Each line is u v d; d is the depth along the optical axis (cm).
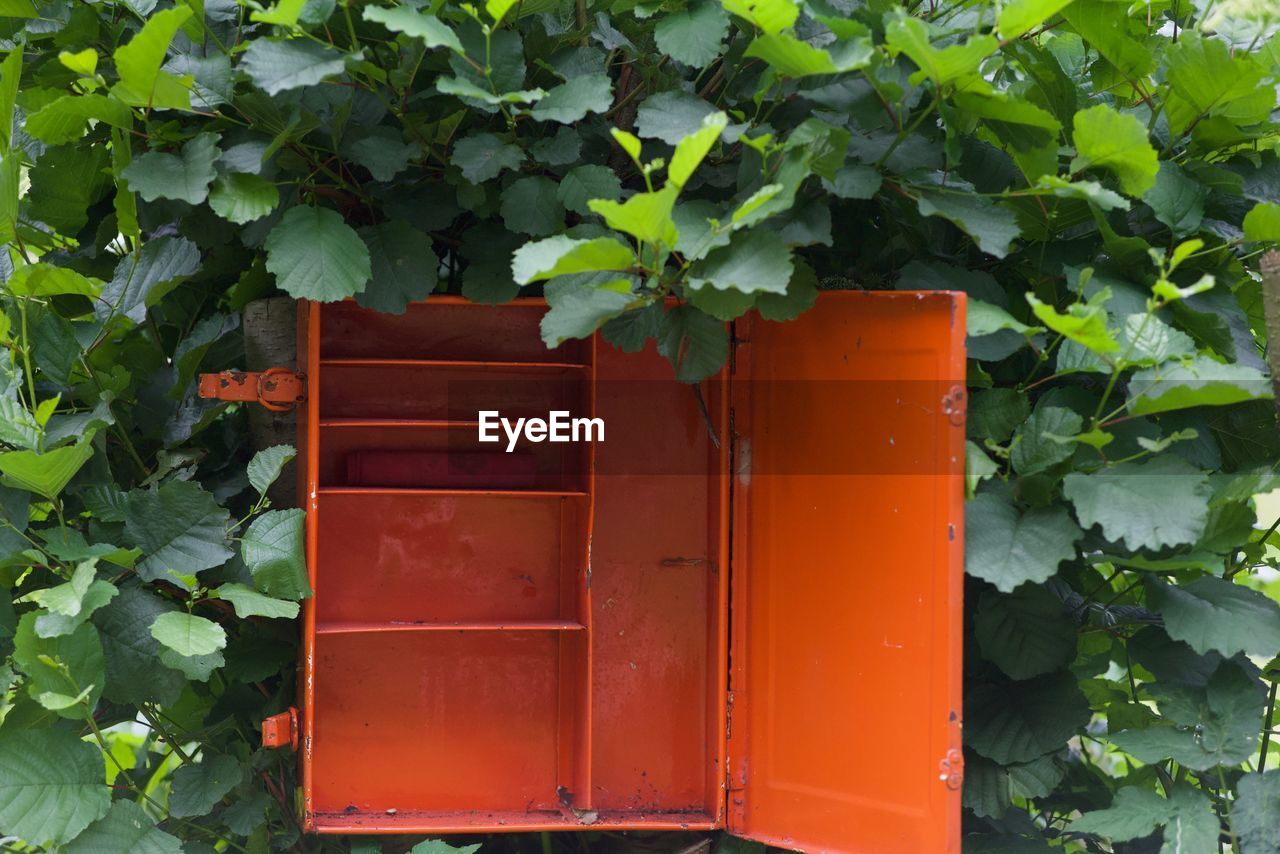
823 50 220
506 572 276
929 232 265
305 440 266
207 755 289
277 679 294
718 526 272
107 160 279
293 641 280
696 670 279
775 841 263
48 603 228
